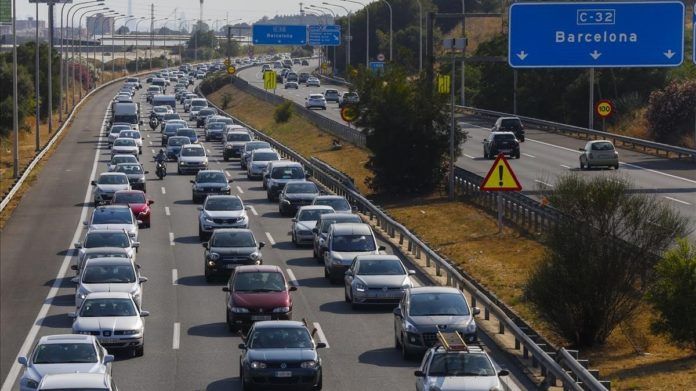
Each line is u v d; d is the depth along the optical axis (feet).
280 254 272.51
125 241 244.01
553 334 185.47
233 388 149.38
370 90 391.65
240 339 182.39
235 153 504.84
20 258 270.46
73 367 138.41
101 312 171.42
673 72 575.79
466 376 133.69
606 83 583.17
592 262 177.27
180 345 177.88
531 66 270.46
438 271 233.14
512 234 281.33
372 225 309.42
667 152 446.19
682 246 173.37
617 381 152.76
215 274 233.96
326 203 309.22
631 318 181.37
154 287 230.27
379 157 383.24
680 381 150.82
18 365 166.20
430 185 385.50
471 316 169.48
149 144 584.40
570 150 479.41
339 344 178.70
